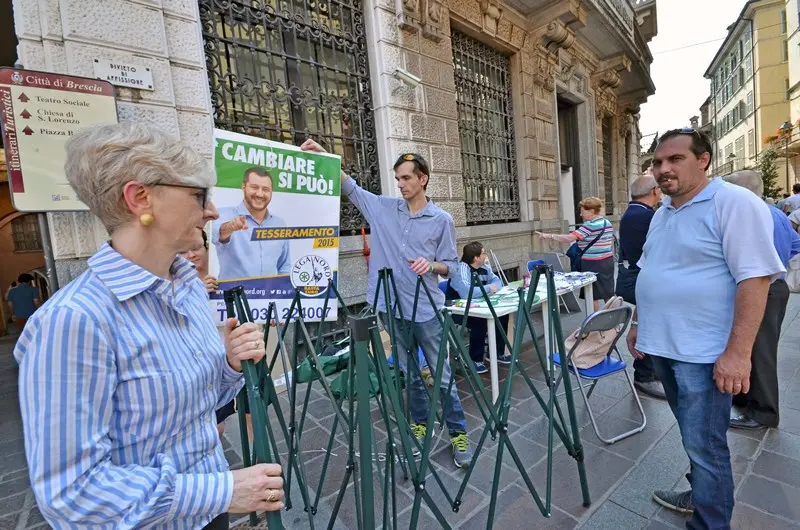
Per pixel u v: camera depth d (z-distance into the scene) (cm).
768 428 257
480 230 583
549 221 722
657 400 307
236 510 81
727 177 299
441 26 505
